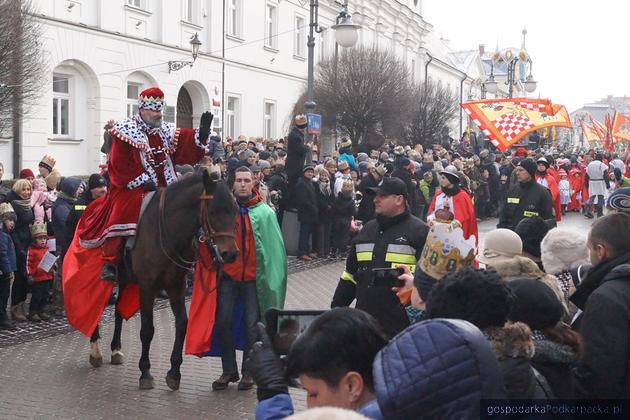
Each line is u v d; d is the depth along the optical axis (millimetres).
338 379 2408
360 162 19297
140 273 6711
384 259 5215
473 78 64125
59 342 8555
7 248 8914
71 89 19984
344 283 5535
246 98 28422
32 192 9766
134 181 6734
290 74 32000
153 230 6566
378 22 39688
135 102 22344
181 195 6453
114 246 6867
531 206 10227
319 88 28109
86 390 6766
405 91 29031
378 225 5363
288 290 11938
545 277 4008
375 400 2381
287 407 2695
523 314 3105
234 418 6094
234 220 6227
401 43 44375
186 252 6551
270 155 16828
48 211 10055
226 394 6719
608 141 38531
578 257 4715
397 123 28922
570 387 3045
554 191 13047
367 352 2412
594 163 25047
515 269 3975
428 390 2055
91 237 7035
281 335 3061
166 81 23281
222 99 26594
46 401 6434
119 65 21141
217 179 6336
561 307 3160
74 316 7195
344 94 27562
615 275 3527
